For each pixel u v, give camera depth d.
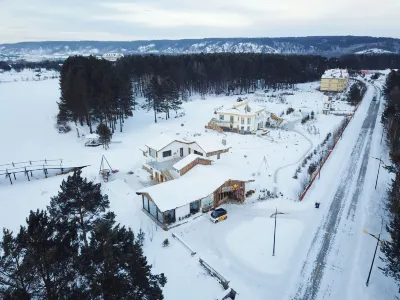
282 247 28.00
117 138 60.91
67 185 23.84
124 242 18.19
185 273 24.44
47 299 14.38
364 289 23.20
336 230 30.75
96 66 71.88
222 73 111.25
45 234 15.40
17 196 38.84
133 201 36.22
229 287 22.72
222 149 45.38
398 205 27.14
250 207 34.84
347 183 41.56
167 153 44.53
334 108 87.50
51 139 59.94
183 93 100.50
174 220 31.62
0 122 65.62
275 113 78.19
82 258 16.03
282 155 51.69
